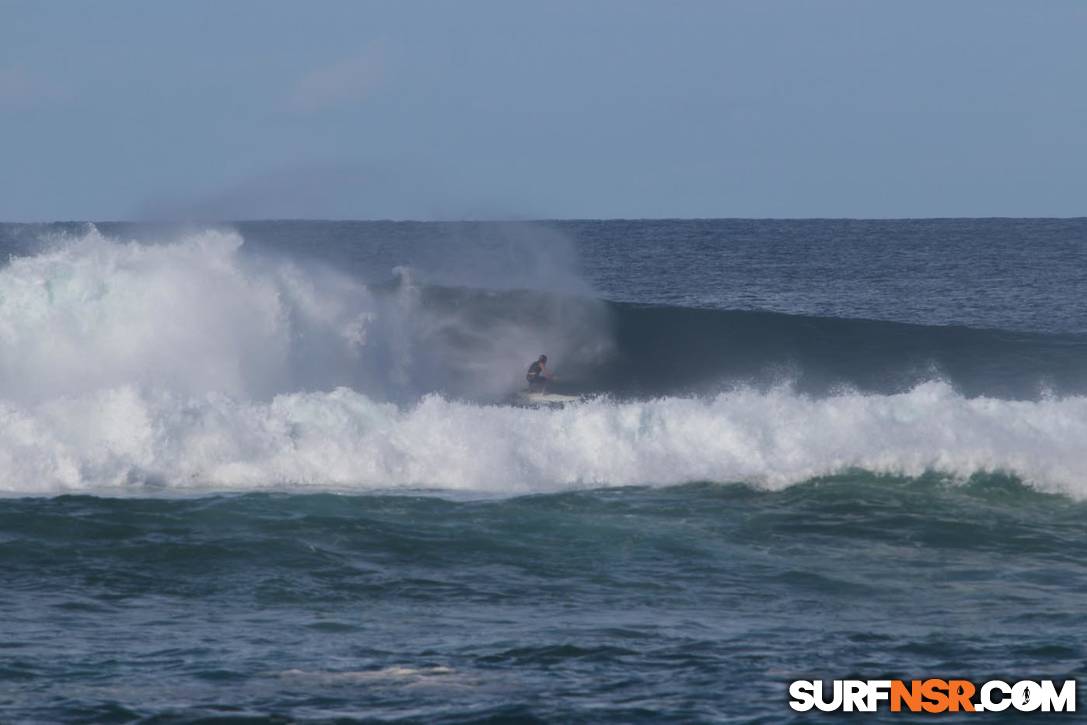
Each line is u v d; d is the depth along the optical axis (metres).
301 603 49.84
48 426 69.62
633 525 62.75
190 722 36.59
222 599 50.09
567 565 56.19
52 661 41.91
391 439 73.06
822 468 72.56
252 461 70.88
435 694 39.19
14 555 54.25
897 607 51.34
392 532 59.53
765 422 75.25
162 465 69.81
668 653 43.88
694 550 59.19
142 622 46.88
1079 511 67.88
